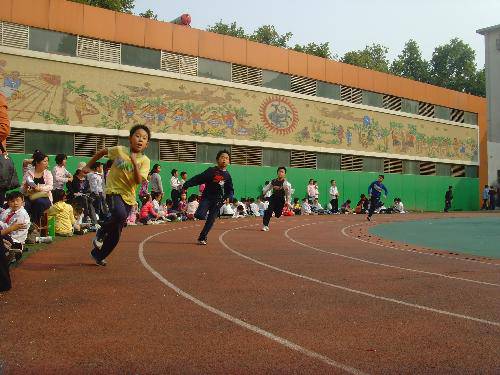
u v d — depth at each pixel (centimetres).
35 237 942
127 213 675
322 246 1045
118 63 2027
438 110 3338
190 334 392
